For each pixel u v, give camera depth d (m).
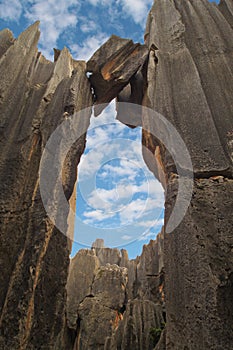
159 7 17.03
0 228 9.05
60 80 14.41
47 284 8.90
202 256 7.12
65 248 10.28
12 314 7.71
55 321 8.78
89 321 28.64
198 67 12.54
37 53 15.71
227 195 8.20
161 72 12.75
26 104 12.75
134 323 23.67
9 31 15.83
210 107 10.71
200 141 9.57
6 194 9.78
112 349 23.92
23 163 10.65
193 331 6.37
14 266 8.51
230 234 7.41
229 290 6.57
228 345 5.84
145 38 17.41
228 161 8.95
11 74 13.32
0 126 11.45
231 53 12.88
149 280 31.88
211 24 14.59
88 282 32.41
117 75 16.06
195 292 6.78
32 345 7.82
